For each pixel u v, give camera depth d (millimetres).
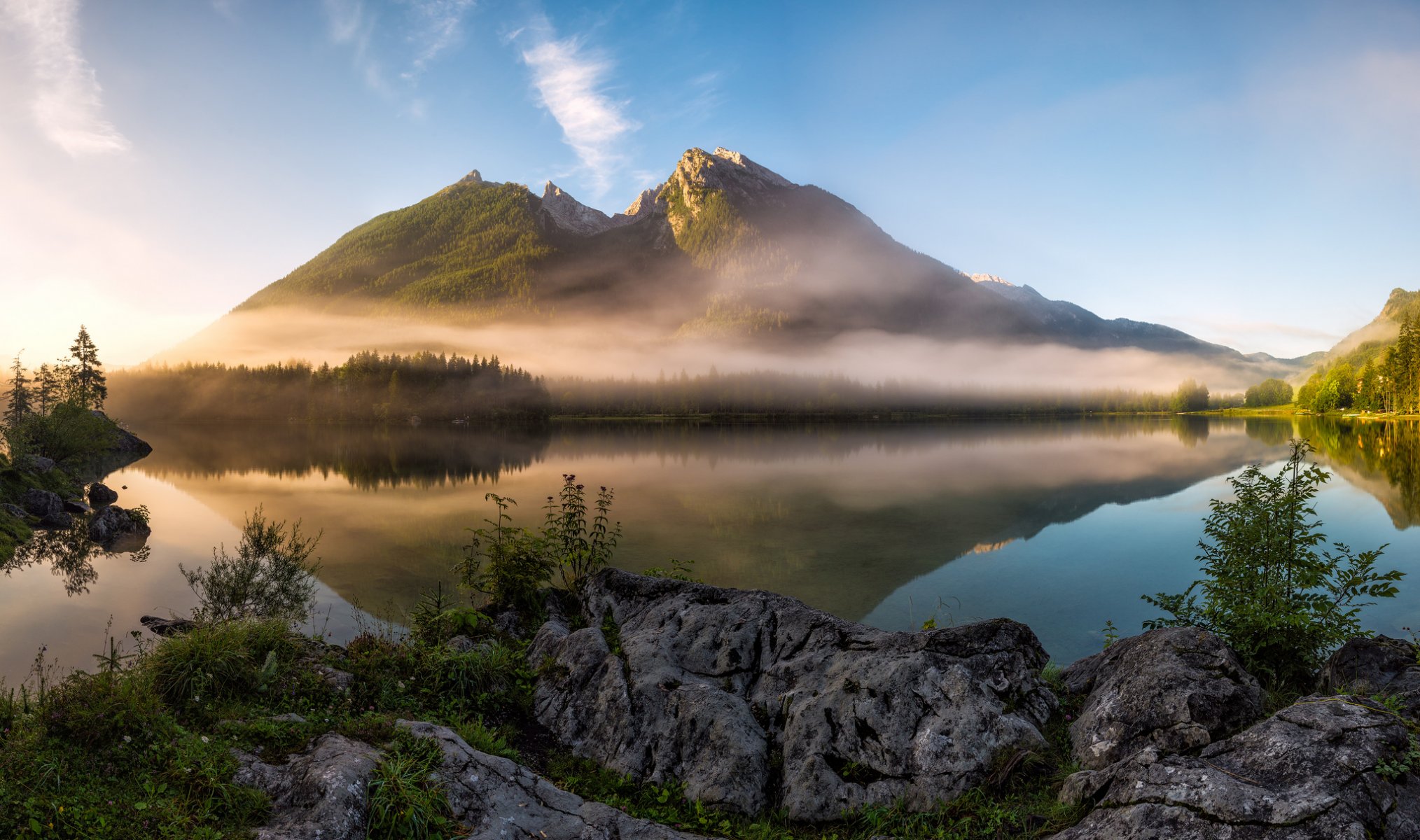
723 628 8094
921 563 20938
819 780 5891
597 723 7059
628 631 8750
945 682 6270
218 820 4492
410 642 8812
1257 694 5648
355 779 4887
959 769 5672
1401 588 15555
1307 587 7254
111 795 4547
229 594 12117
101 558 22281
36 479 35125
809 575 19688
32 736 4871
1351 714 4770
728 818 5824
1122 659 6414
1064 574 19172
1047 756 5750
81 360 93000
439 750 5512
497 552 11258
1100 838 4465
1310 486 7508
